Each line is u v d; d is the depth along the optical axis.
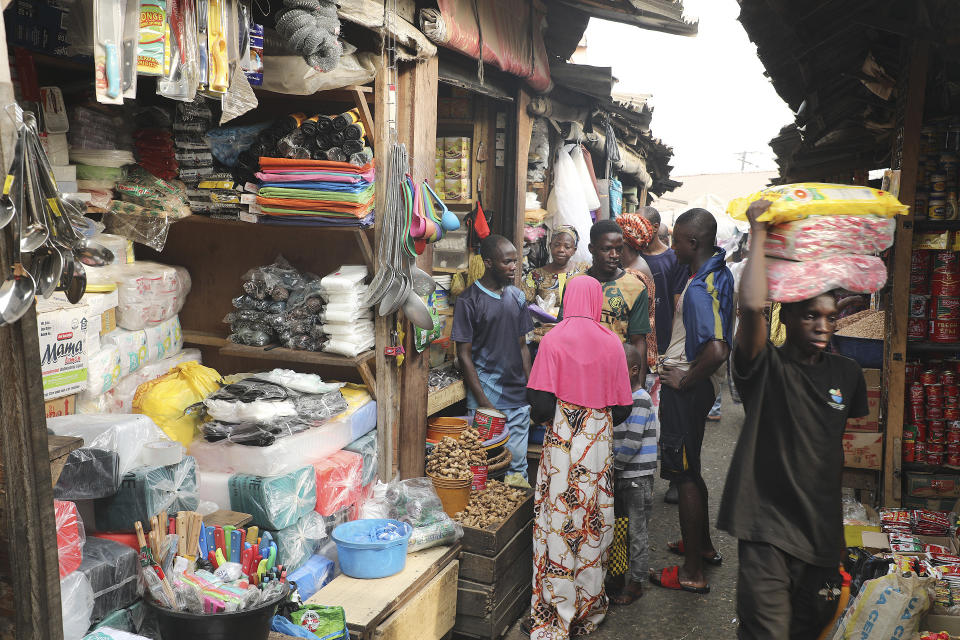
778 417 2.61
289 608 2.75
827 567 2.61
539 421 3.72
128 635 2.24
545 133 6.61
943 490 4.42
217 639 2.27
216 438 3.22
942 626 3.12
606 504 3.72
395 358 4.00
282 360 4.13
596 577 3.70
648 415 4.12
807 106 6.32
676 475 4.32
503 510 3.88
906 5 4.63
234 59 2.83
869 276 2.43
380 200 3.72
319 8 2.98
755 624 2.61
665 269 5.91
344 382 3.97
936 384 4.44
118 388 3.43
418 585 3.29
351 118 3.56
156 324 3.69
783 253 2.46
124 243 3.58
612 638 3.79
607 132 8.44
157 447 2.78
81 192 3.42
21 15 2.75
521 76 5.49
